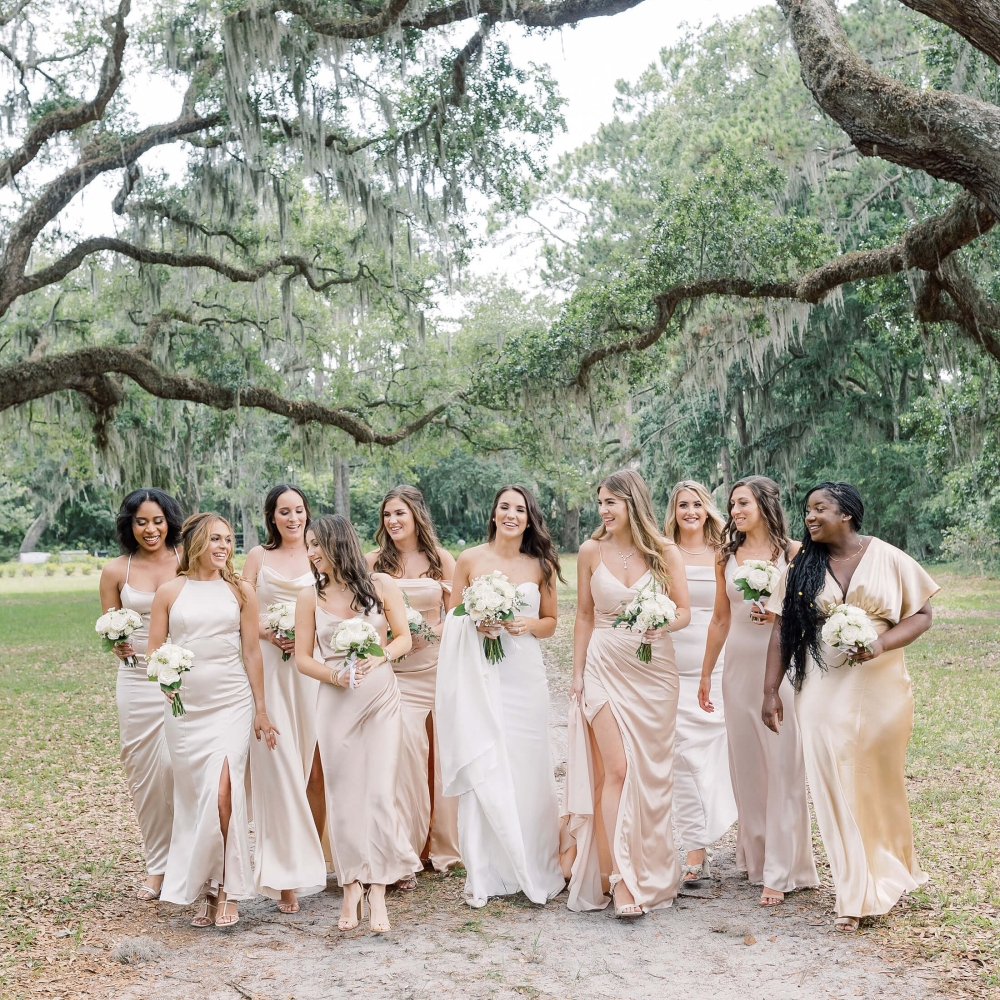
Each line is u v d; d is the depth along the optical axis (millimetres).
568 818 5020
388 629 4957
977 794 6410
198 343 18922
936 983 3617
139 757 4941
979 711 9406
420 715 5379
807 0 7523
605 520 4922
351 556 4809
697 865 5156
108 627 4926
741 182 16484
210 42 15047
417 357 23375
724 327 19531
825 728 4383
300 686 5410
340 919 4453
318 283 20469
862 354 26906
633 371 18094
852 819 4305
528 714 5043
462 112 15336
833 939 4121
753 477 5164
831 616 4305
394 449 22703
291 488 5789
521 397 18781
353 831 4488
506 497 5172
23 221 14234
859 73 6930
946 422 15992
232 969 3984
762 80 28406
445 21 12992
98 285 19281
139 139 14953
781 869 4676
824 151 19859
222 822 4484
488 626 4898
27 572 47062
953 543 22422
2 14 14227
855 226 23438
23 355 19344
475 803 4871
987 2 6016
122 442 18891
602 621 4891
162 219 16859
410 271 19531
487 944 4195
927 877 4633
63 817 6652
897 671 4492
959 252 13250
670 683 4801
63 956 4156
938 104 6469
